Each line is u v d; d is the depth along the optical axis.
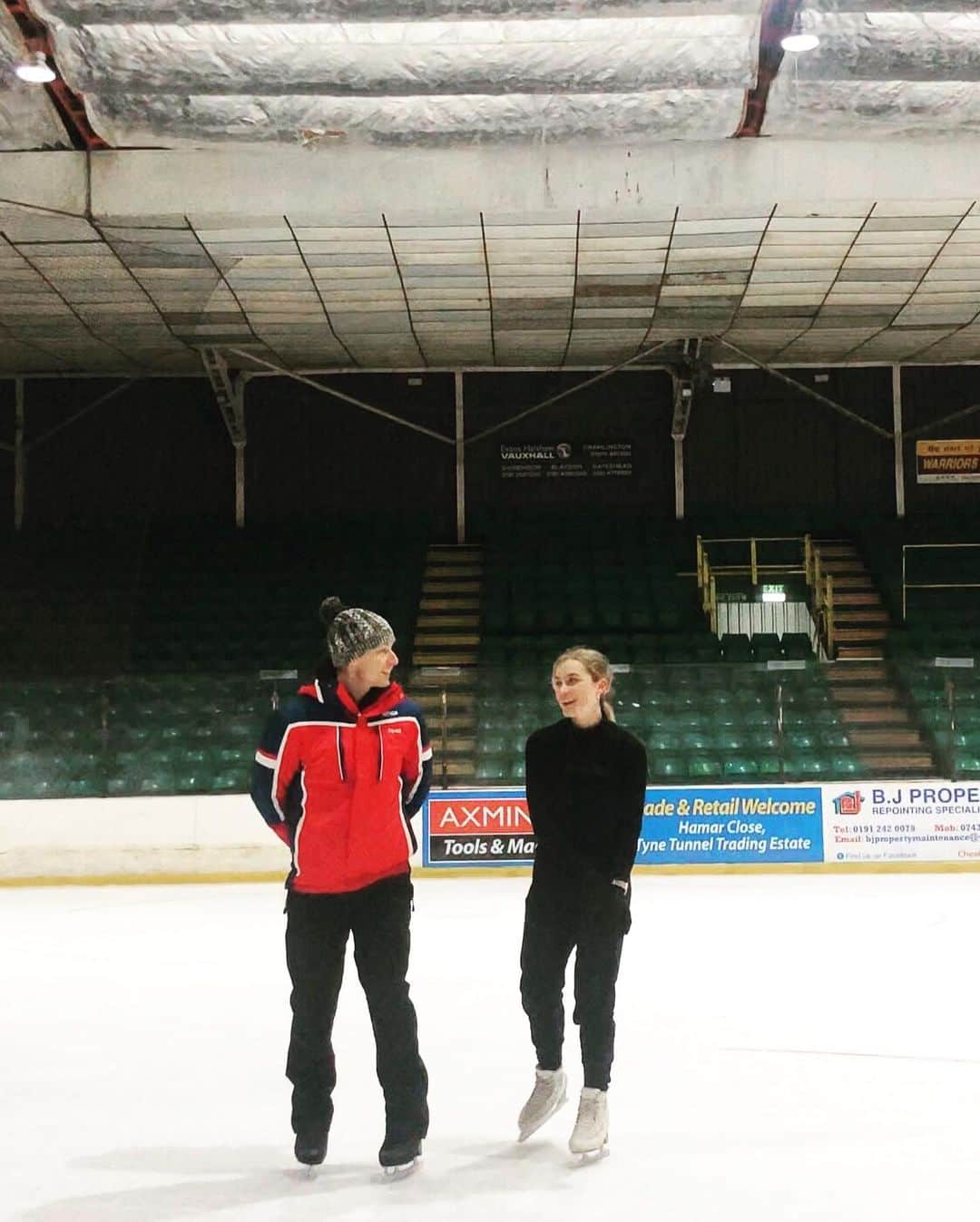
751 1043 6.01
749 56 10.45
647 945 8.70
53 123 11.34
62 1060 5.86
